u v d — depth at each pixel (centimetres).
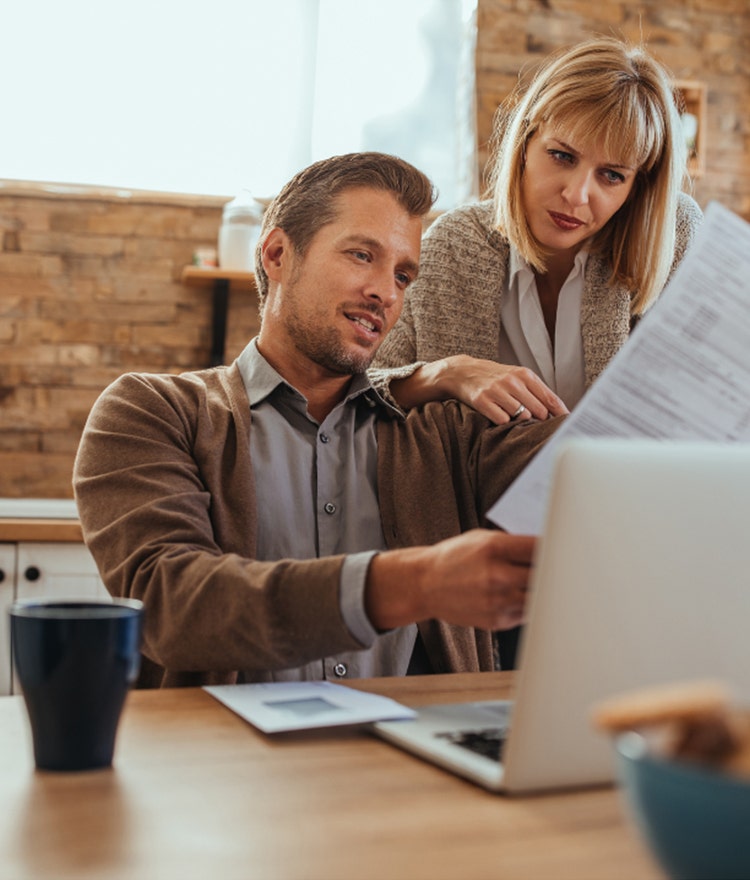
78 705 69
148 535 112
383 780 69
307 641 91
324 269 134
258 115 314
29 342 298
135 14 305
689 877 40
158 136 308
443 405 146
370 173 135
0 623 236
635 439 75
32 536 237
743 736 40
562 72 165
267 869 53
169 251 306
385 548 136
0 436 296
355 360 136
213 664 100
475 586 81
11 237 297
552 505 64
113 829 59
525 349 186
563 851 56
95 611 73
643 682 66
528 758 65
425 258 184
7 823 59
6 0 298
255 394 137
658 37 335
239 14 313
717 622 67
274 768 71
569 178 165
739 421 75
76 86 302
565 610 64
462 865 54
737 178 339
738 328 74
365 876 53
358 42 321
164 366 305
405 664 132
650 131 164
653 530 65
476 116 318
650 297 180
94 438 125
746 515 67
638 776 41
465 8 329
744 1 341
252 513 127
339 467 138
